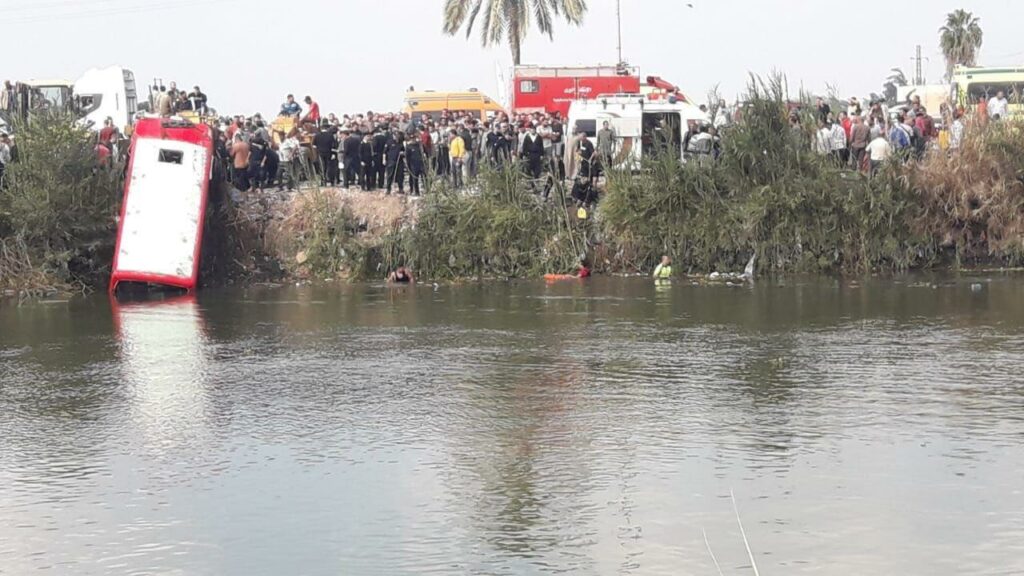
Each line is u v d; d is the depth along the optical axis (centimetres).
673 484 1354
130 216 3244
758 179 3544
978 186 3503
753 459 1448
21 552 1179
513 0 7269
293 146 3678
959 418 1633
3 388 1930
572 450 1500
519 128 3731
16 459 1498
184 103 4106
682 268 3522
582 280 3406
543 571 1112
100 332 2534
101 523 1257
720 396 1795
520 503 1298
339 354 2214
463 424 1644
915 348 2186
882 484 1345
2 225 3328
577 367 2041
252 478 1405
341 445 1545
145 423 1681
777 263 3509
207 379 1989
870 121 3612
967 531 1202
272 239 3534
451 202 3519
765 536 1195
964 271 3488
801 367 2012
